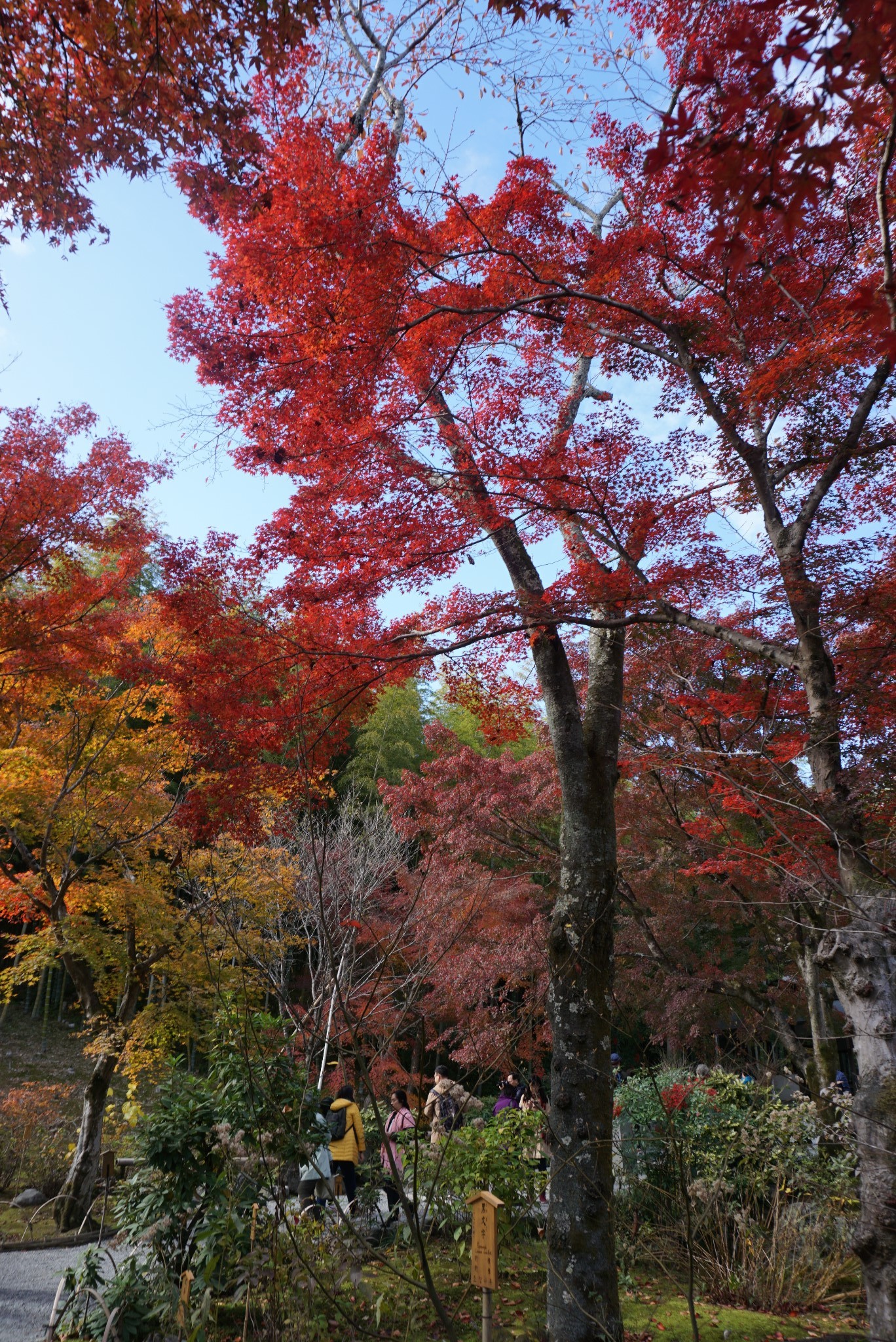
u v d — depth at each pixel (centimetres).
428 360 623
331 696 605
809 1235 600
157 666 640
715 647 770
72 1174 880
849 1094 660
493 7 394
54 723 901
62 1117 1170
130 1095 888
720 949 1084
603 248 593
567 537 628
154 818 940
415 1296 492
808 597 565
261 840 643
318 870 546
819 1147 661
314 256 519
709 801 747
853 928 441
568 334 632
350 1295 446
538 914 1072
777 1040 938
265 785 587
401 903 1100
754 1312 539
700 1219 611
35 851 991
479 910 1011
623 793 926
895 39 180
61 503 733
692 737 770
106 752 871
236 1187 500
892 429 595
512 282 605
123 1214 534
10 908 964
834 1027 1016
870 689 571
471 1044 936
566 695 592
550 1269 453
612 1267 447
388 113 721
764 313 611
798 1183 638
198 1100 535
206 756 583
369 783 1750
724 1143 689
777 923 853
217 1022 576
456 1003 1000
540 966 953
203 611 582
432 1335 467
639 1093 749
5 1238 796
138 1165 544
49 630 757
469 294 600
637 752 877
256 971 623
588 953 512
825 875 461
